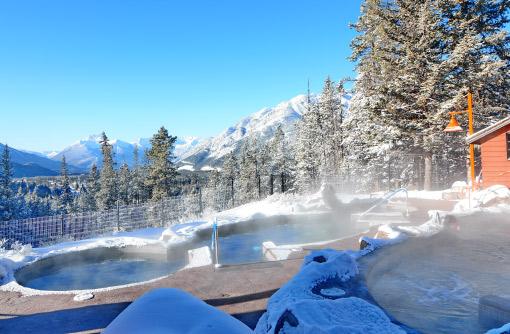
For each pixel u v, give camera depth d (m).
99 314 5.34
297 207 17.48
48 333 4.70
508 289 5.69
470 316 4.60
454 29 25.94
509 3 26.83
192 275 7.21
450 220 9.77
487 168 17.80
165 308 2.26
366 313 3.60
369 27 32.62
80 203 73.44
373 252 6.66
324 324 3.28
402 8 26.53
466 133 27.91
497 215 11.24
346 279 5.04
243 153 67.88
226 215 16.81
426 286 5.81
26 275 8.50
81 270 9.43
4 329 4.87
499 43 27.92
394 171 38.38
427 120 24.72
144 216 18.88
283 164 52.69
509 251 8.06
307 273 5.05
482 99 27.61
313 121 46.50
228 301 5.61
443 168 41.03
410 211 15.45
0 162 43.62
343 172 40.22
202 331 2.01
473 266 6.96
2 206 39.00
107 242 10.96
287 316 3.64
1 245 12.51
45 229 14.62
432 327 4.20
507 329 3.13
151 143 46.44
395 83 25.64
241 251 11.12
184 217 18.64
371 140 31.44
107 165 66.69
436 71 23.64
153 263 10.12
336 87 45.00
